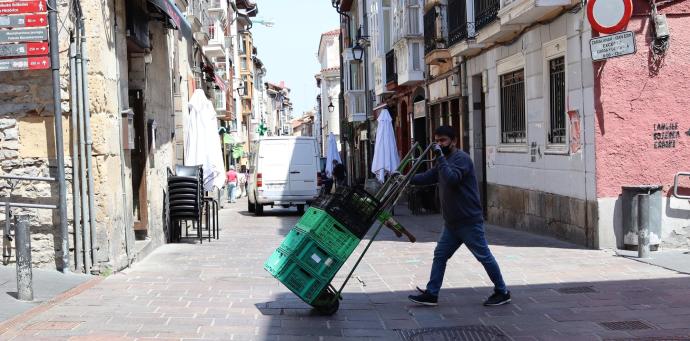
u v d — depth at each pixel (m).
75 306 7.36
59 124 9.04
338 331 6.52
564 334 6.20
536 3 11.88
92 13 9.16
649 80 10.94
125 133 10.20
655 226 10.71
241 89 57.16
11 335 6.11
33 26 8.93
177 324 6.64
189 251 12.48
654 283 8.20
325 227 6.99
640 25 10.88
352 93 41.31
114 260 9.55
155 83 13.37
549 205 13.15
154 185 12.77
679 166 10.94
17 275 7.53
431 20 20.53
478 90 18.33
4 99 9.24
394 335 6.39
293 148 25.03
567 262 9.90
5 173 9.27
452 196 7.27
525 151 14.46
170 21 12.98
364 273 9.68
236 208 30.89
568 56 11.93
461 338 6.19
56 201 9.30
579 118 11.55
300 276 6.97
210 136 15.98
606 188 10.98
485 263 7.32
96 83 9.20
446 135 7.32
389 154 22.75
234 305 7.60
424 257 11.03
